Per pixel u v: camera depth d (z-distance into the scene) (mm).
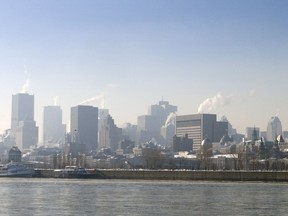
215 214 191625
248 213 194625
